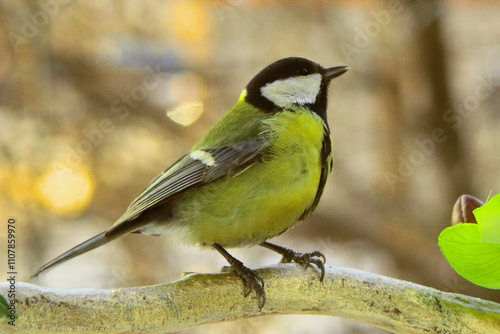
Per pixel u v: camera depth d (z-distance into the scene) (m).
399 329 2.73
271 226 2.77
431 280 3.09
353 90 3.27
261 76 2.80
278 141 2.77
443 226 3.11
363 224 3.12
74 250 2.77
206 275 2.74
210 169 2.77
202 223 2.77
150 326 2.72
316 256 2.78
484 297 2.99
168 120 2.99
